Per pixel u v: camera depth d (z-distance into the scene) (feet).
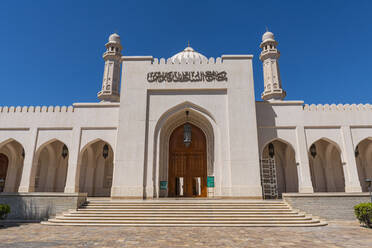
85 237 23.89
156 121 49.03
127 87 50.21
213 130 48.93
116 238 23.31
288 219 32.58
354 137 51.01
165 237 23.80
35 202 38.09
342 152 50.29
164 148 52.26
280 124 51.37
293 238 23.43
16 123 53.31
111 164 62.23
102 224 31.35
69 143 51.98
